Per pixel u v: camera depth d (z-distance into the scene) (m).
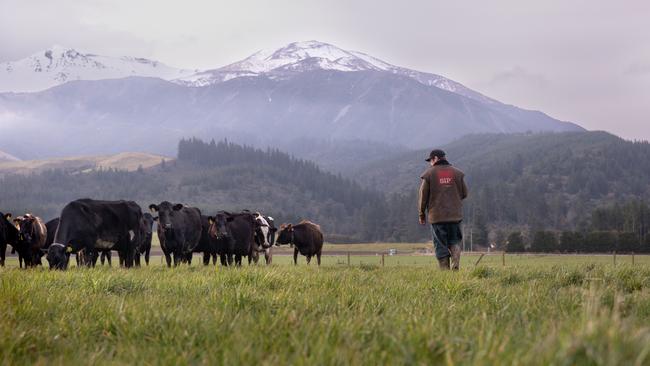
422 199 15.04
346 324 5.15
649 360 3.23
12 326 5.41
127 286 9.34
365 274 12.34
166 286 9.52
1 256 24.83
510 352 3.74
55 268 19.81
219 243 26.98
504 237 188.50
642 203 186.25
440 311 6.32
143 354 4.57
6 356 4.55
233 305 6.78
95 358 4.53
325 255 105.50
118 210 22.95
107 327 5.67
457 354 4.02
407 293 8.57
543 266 14.16
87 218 21.48
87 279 9.82
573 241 132.88
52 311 6.63
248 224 28.41
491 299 7.49
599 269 12.43
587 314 3.95
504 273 12.16
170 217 23.97
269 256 33.44
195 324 5.35
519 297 7.65
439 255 14.99
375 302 7.11
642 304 6.99
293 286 9.16
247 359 4.17
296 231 34.00
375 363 4.06
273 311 6.56
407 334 4.63
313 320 5.57
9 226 24.97
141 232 27.11
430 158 15.40
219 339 4.89
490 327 4.82
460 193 15.07
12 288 7.10
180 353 4.49
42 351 4.95
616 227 189.75
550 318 5.61
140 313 5.87
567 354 3.28
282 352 4.39
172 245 24.41
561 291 8.64
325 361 3.99
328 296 7.67
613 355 3.12
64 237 20.72
